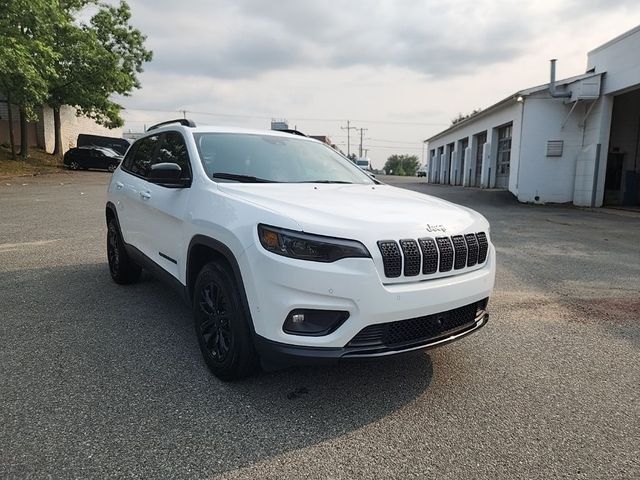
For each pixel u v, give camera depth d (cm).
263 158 416
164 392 312
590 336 436
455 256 308
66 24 2659
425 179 5181
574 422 291
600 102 1820
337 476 236
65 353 368
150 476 232
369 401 309
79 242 802
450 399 315
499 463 249
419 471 241
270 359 283
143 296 512
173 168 374
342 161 480
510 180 2181
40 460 241
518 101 1989
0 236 849
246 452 253
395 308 277
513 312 504
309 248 269
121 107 3372
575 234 1091
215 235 318
